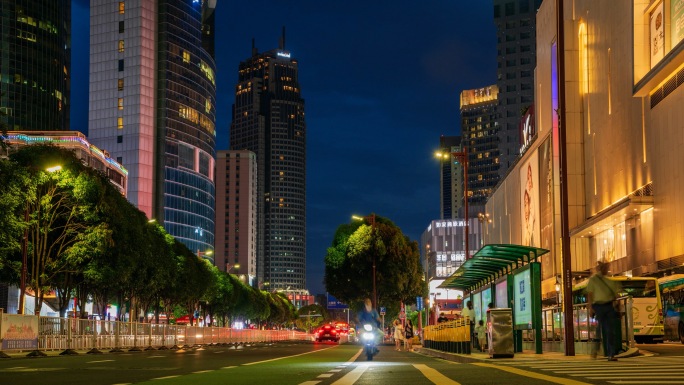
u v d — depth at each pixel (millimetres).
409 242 82562
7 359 28094
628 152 66125
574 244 79875
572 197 79750
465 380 11469
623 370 13484
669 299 43000
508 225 110438
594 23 75625
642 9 61750
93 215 51719
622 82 67125
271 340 109125
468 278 38625
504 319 21031
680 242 53312
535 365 16125
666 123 56125
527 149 96500
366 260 77750
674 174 54500
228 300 134125
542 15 91938
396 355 33312
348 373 14922
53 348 37188
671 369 13711
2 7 198875
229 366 19625
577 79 80625
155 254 68500
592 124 76750
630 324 21688
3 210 37156
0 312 31906
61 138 132000
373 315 24266
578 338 24297
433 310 72188
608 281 17641
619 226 70375
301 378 13906
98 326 42844
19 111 197625
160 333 53375
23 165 50000
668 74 55688
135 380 14336
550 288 83062
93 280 55250
